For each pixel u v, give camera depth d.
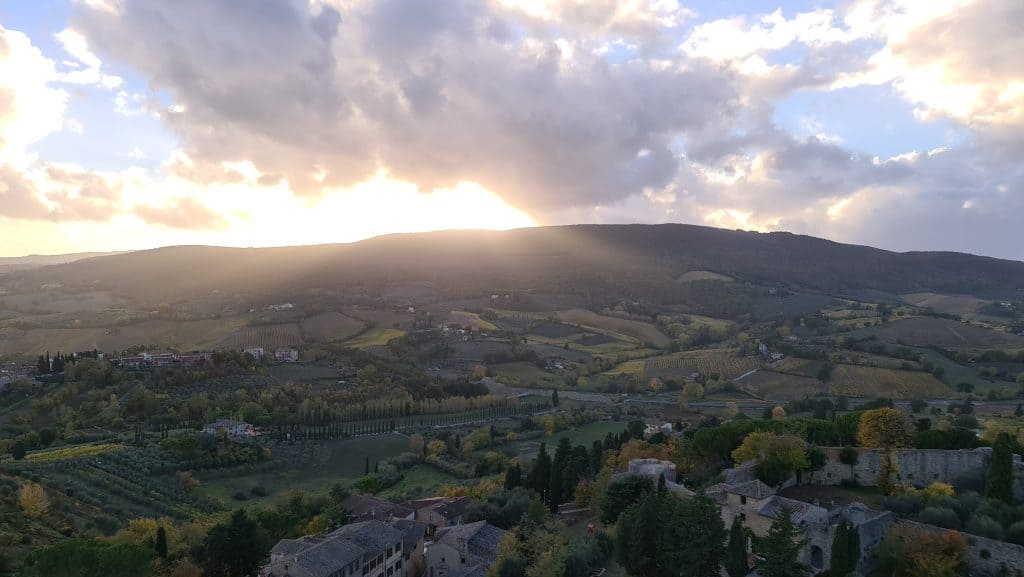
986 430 138.62
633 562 77.69
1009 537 72.81
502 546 94.75
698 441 117.25
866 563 74.94
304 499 144.62
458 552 104.38
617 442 150.25
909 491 89.88
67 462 156.88
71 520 122.50
